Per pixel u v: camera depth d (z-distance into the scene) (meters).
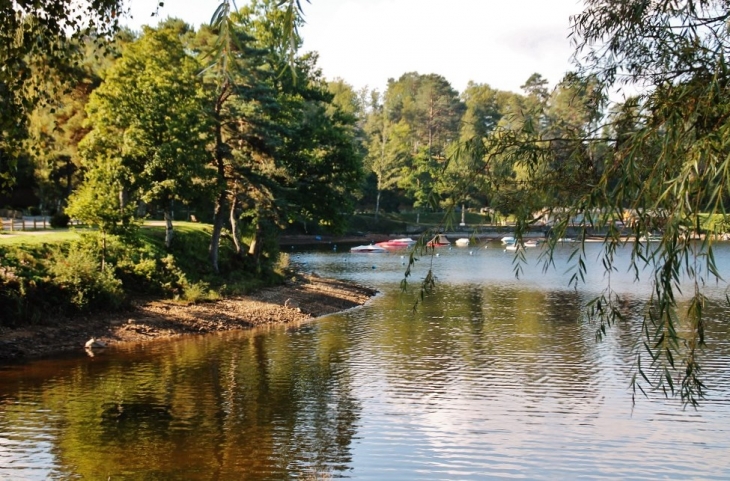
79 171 45.12
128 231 30.95
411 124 150.62
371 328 30.81
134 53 34.53
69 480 12.88
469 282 51.06
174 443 15.14
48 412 17.23
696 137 5.70
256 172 39.44
